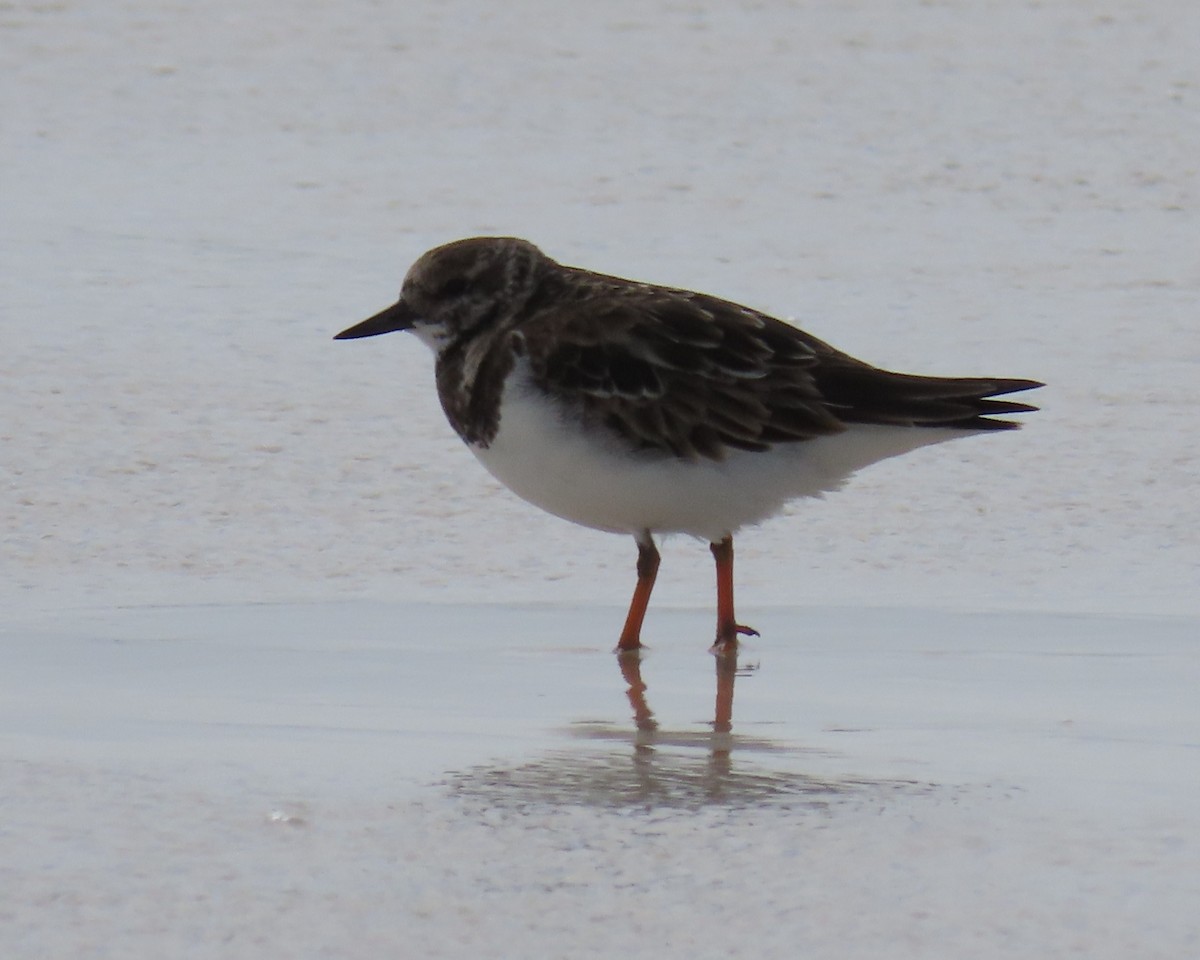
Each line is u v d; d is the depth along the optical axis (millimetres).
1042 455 13867
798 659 10477
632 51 23516
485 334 11172
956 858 7270
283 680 9930
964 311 16859
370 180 19969
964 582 11766
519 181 19953
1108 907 6816
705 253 18125
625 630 10758
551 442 10797
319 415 14539
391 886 6984
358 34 24031
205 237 18438
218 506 12867
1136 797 8000
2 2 24578
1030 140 21172
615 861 7230
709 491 10773
